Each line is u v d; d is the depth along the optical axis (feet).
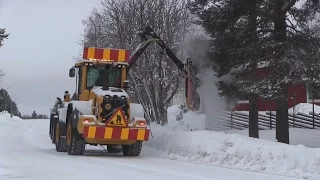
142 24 123.65
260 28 79.00
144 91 121.49
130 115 68.18
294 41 76.38
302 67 70.59
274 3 75.56
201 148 63.77
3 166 53.31
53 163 57.52
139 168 53.21
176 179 44.16
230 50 76.89
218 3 80.28
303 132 110.83
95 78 74.38
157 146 75.41
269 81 73.61
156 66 120.06
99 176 45.73
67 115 75.20
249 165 54.24
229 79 81.66
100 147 95.96
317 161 48.67
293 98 75.87
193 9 82.12
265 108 147.33
